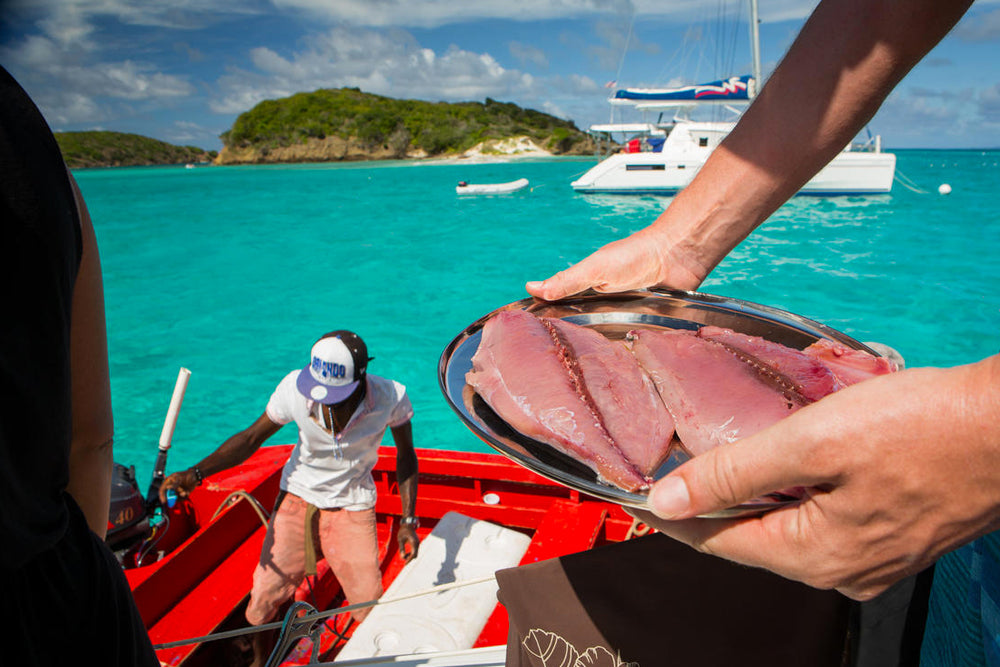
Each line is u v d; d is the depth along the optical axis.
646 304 1.70
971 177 37.38
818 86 1.50
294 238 19.80
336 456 3.11
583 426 1.16
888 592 1.13
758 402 1.22
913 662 1.18
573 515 3.32
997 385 0.71
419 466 3.89
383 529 4.08
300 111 105.50
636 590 1.34
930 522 0.77
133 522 3.26
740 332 1.57
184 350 10.20
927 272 13.01
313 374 3.00
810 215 19.88
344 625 3.44
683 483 0.85
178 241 19.88
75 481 1.11
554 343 1.42
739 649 1.28
